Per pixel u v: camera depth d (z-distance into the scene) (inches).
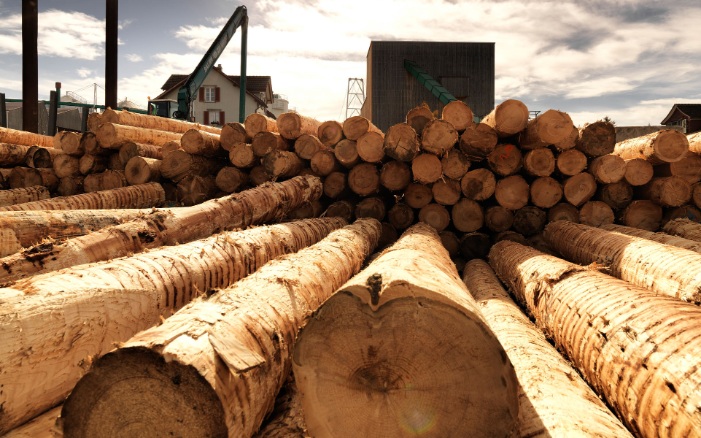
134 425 66.3
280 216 255.4
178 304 127.1
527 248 213.0
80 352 96.3
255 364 72.8
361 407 70.0
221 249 152.8
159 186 304.7
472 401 68.0
